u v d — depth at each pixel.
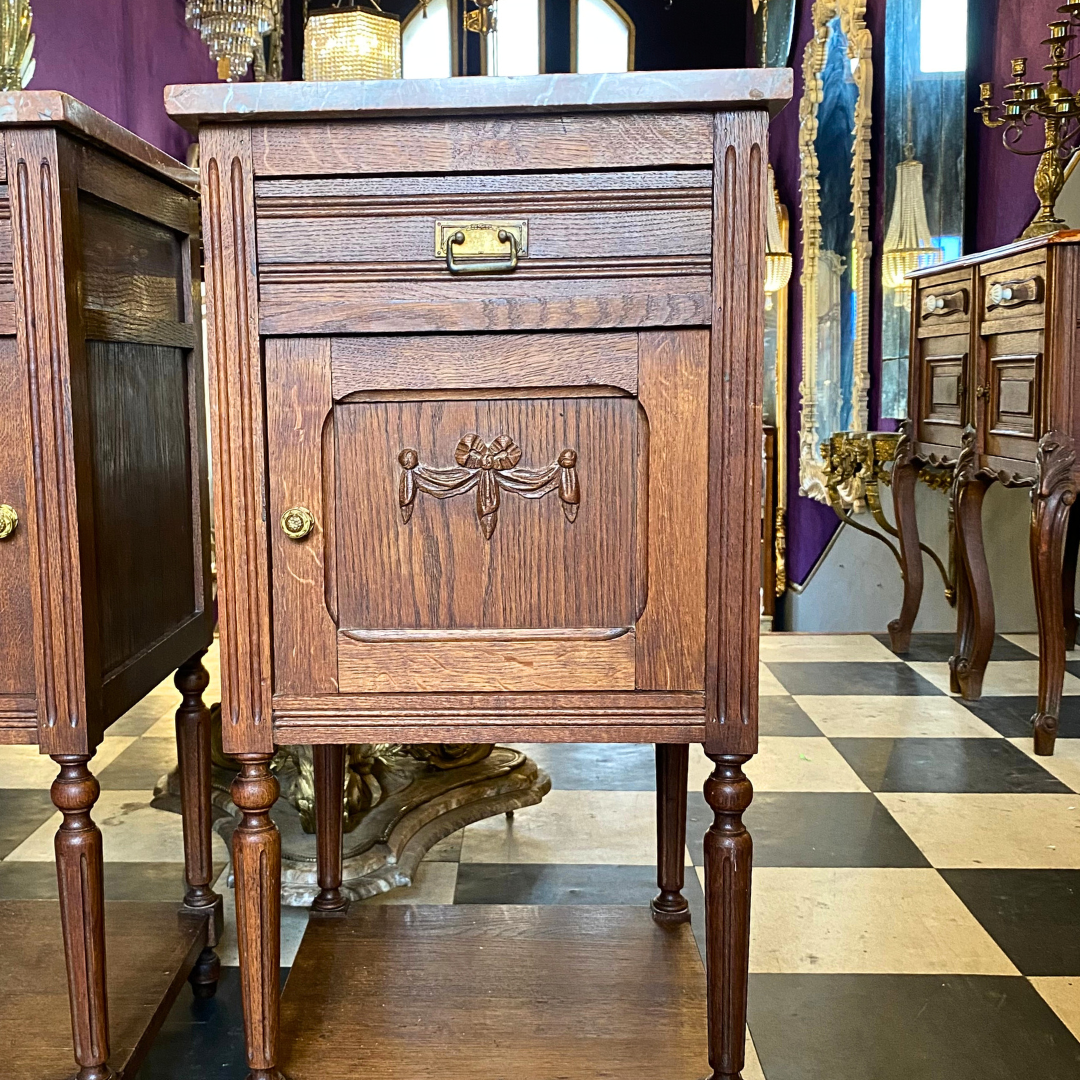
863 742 2.68
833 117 5.26
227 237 1.09
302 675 1.15
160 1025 1.36
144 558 1.34
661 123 1.06
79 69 3.46
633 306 1.09
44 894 1.88
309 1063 1.27
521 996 1.42
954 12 4.25
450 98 1.04
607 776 2.52
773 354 6.31
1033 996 1.56
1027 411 2.61
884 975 1.62
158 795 2.14
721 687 1.14
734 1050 1.19
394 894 1.88
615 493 1.13
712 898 1.17
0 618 1.13
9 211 1.07
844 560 5.06
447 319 1.10
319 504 1.13
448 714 1.16
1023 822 2.19
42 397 1.09
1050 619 2.55
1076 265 2.42
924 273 3.26
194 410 1.53
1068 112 2.86
